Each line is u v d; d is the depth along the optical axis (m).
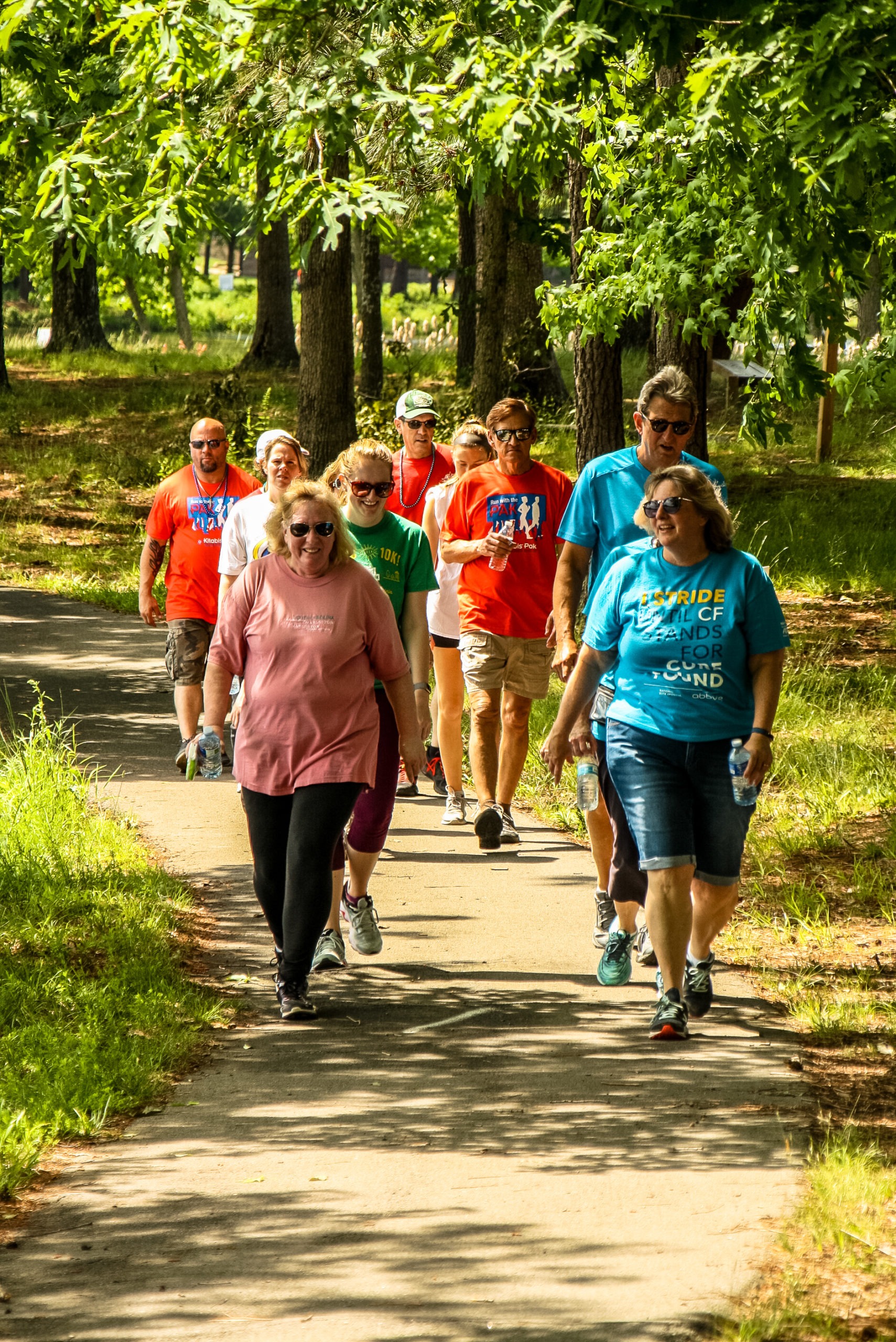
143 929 17.69
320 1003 16.11
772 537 50.53
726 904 14.94
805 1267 10.05
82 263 19.77
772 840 22.39
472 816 24.09
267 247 90.56
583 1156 12.04
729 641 14.18
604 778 15.70
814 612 42.38
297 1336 9.19
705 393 36.41
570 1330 9.20
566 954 17.73
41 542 53.62
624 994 16.44
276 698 14.97
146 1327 9.34
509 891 20.12
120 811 23.39
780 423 26.77
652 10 13.84
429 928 18.61
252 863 21.22
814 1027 15.23
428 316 188.62
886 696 31.17
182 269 135.50
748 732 14.46
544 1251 10.33
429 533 23.12
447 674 23.20
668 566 14.41
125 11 18.02
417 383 81.81
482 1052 14.60
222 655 15.39
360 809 17.12
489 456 23.05
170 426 73.88
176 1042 14.65
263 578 15.20
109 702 31.08
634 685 14.53
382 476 17.39
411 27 19.00
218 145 19.94
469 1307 9.52
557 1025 15.39
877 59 13.77
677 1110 13.04
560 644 16.69
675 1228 10.69
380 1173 11.77
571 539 16.58
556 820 23.78
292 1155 12.16
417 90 18.00
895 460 62.16
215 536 24.03
